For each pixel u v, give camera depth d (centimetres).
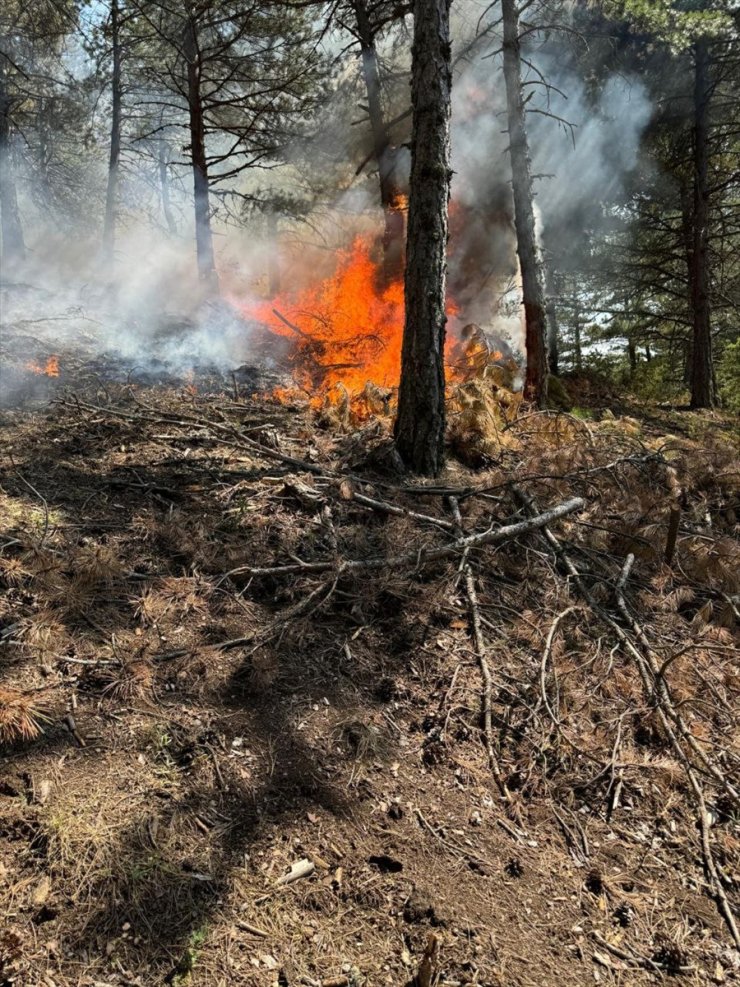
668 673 369
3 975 192
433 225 549
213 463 535
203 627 351
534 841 274
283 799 270
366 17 1131
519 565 450
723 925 249
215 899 227
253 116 1335
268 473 522
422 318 557
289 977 209
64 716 281
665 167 1382
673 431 1062
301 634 356
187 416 611
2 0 1386
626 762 318
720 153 1358
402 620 387
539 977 221
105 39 1462
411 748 309
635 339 1842
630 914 249
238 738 292
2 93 1378
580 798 297
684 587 452
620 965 230
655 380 1530
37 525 397
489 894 247
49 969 197
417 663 361
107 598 354
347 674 344
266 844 250
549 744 319
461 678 354
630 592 446
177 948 210
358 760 295
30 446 508
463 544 435
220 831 250
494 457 624
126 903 218
